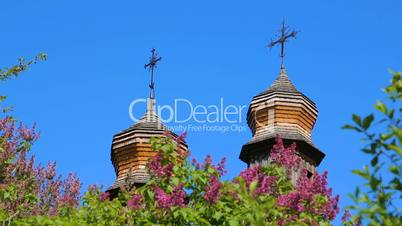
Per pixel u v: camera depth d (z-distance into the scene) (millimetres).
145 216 15586
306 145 34688
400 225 6449
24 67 21625
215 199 15008
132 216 16172
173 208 14969
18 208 21109
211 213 15227
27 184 22172
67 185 23281
